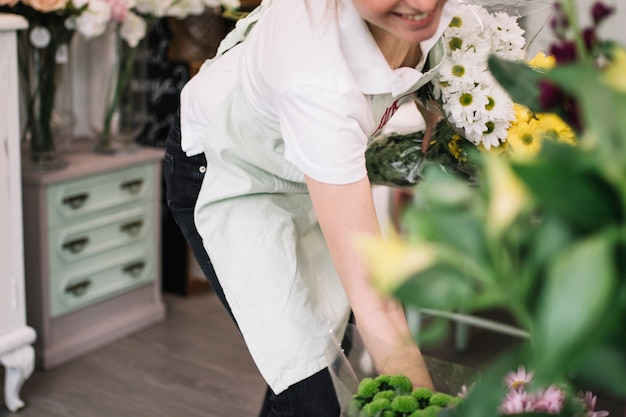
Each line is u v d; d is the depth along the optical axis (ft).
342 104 4.66
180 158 6.35
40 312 10.81
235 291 5.69
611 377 2.02
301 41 4.81
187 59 13.10
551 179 1.81
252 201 5.83
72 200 10.87
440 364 3.78
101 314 11.67
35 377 10.67
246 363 11.30
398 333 4.47
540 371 1.85
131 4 11.12
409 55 5.35
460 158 5.82
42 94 10.56
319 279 5.96
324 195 4.71
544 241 1.90
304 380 5.47
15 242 9.64
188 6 11.78
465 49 5.57
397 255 1.90
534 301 1.94
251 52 5.40
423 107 5.96
